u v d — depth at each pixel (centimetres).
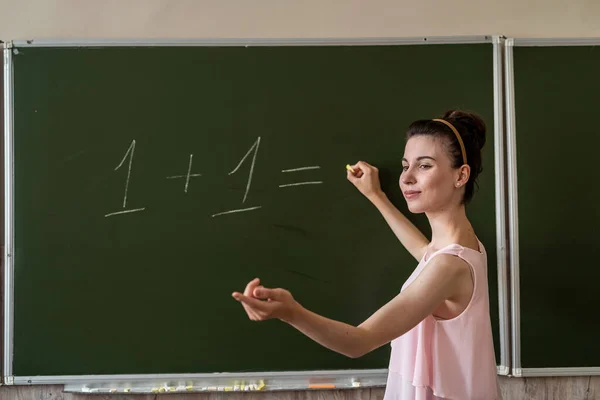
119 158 146
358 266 147
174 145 146
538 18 152
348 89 147
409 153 121
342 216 147
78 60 146
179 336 146
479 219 147
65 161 146
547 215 148
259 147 147
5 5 149
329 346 91
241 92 147
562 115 148
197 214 146
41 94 146
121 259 146
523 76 148
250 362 147
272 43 147
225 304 147
